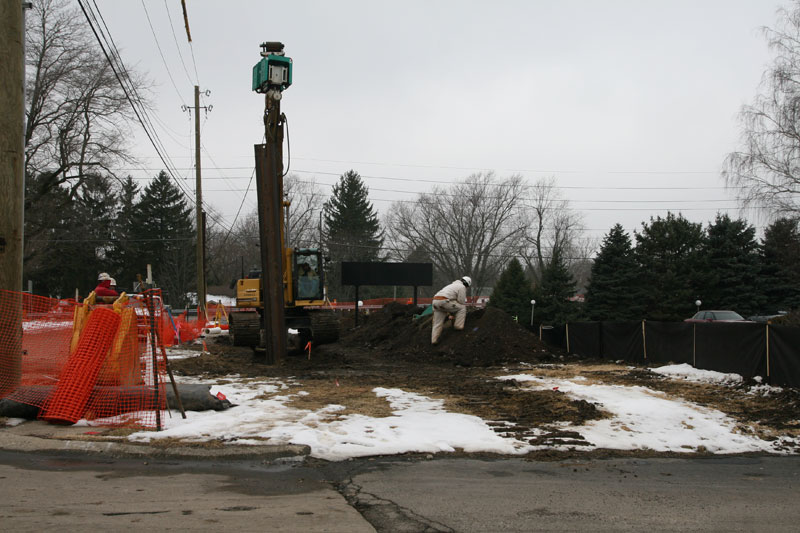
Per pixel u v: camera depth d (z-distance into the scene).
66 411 7.29
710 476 6.02
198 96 30.98
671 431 7.74
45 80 31.22
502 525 4.45
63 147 33.12
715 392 10.49
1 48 8.12
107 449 6.33
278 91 14.81
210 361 14.51
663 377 12.40
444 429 7.41
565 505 4.95
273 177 14.70
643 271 39.62
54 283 53.59
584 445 7.04
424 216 61.31
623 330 16.05
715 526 4.50
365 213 71.12
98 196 45.66
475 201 59.56
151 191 61.69
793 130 25.89
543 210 61.59
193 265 59.12
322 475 5.75
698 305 35.12
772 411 8.93
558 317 38.38
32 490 5.03
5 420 7.32
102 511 4.54
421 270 26.95
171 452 6.24
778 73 26.02
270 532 4.18
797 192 26.25
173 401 8.09
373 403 9.12
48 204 34.84
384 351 18.77
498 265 61.03
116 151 34.16
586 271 83.50
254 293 18.09
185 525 4.27
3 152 8.10
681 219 40.06
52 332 8.97
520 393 10.09
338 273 64.69
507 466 6.23
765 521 4.63
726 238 38.66
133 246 57.12
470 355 15.78
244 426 7.31
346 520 4.47
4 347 7.93
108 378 7.94
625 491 5.41
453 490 5.33
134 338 8.42
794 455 6.93
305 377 12.42
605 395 9.88
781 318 17.17
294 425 7.38
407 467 6.08
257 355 17.14
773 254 38.94
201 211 30.86
